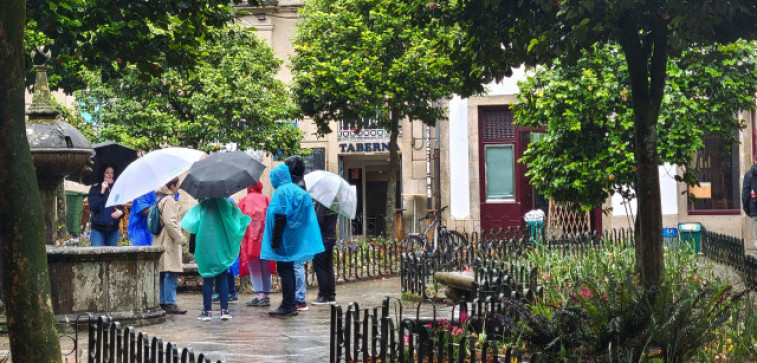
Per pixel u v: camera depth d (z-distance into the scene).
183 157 12.31
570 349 7.30
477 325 8.27
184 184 11.45
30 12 10.34
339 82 23.92
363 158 32.03
